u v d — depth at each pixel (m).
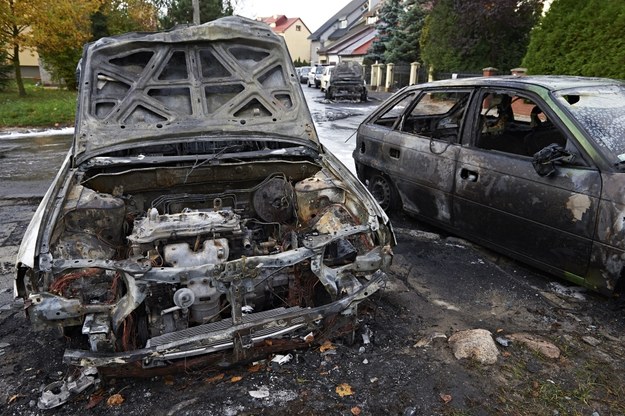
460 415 2.46
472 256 4.41
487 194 4.02
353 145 9.23
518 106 4.77
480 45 17.75
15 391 2.64
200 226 2.77
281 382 2.71
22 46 17.53
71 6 16.97
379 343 3.09
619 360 2.91
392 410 2.50
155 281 2.42
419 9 24.61
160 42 3.99
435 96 5.10
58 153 9.48
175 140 3.69
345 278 2.83
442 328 3.27
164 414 2.47
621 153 3.30
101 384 2.63
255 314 2.60
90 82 3.85
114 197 3.11
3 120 13.39
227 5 24.00
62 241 2.68
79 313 2.42
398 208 5.39
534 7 16.56
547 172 3.48
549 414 2.48
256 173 3.67
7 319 3.38
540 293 3.73
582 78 4.24
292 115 4.11
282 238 3.17
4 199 6.23
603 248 3.18
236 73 4.11
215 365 2.71
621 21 9.06
